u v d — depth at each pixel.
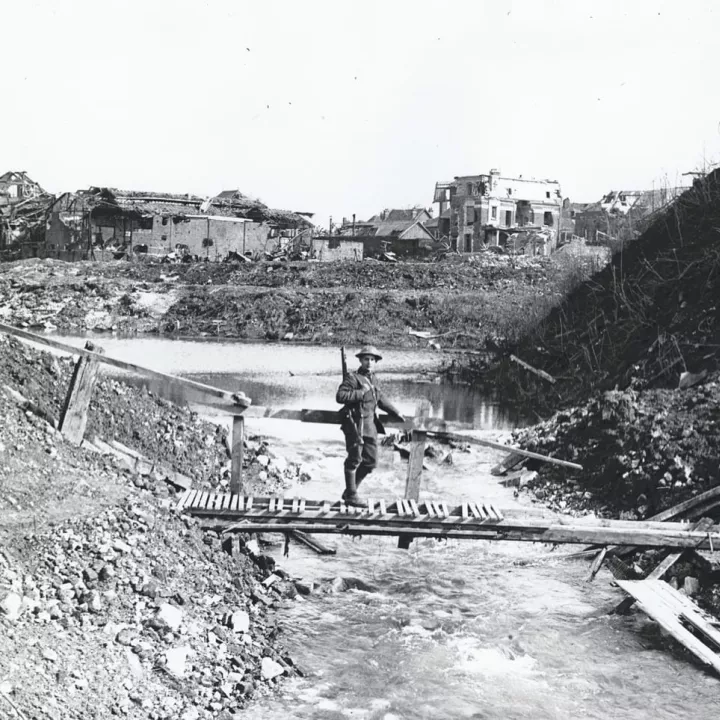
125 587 8.13
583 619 9.64
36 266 67.81
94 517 9.06
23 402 10.94
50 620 7.20
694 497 11.56
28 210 91.31
